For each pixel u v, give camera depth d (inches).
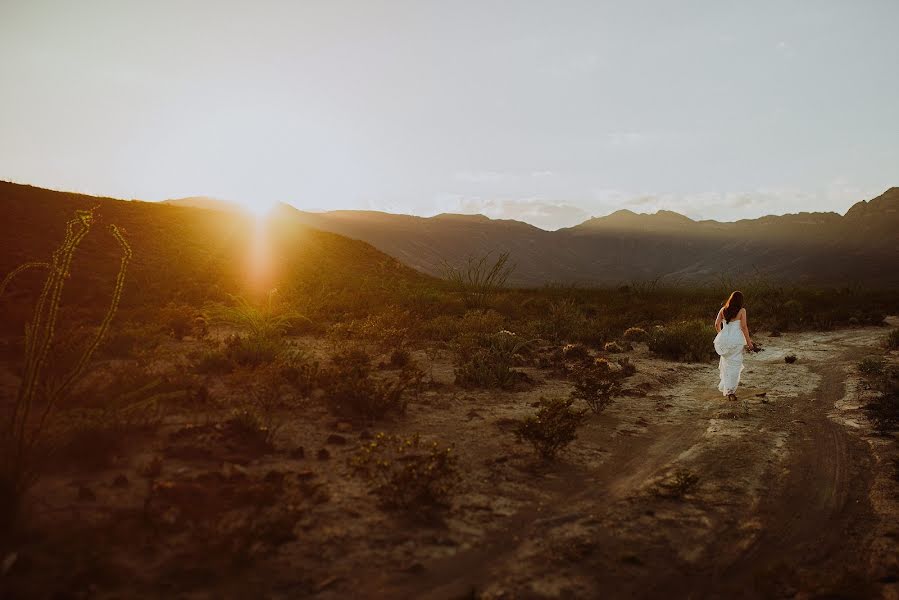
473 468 206.2
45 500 150.5
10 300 576.1
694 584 136.2
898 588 135.9
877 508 185.9
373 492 174.1
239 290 906.7
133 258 1051.9
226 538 133.5
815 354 551.8
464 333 525.0
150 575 119.6
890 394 348.5
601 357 471.8
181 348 409.4
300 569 128.5
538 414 232.2
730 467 224.4
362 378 294.0
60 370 287.3
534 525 163.5
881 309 1154.7
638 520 171.2
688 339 530.6
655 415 306.8
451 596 123.4
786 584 136.3
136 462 183.9
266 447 207.6
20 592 108.4
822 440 264.4
